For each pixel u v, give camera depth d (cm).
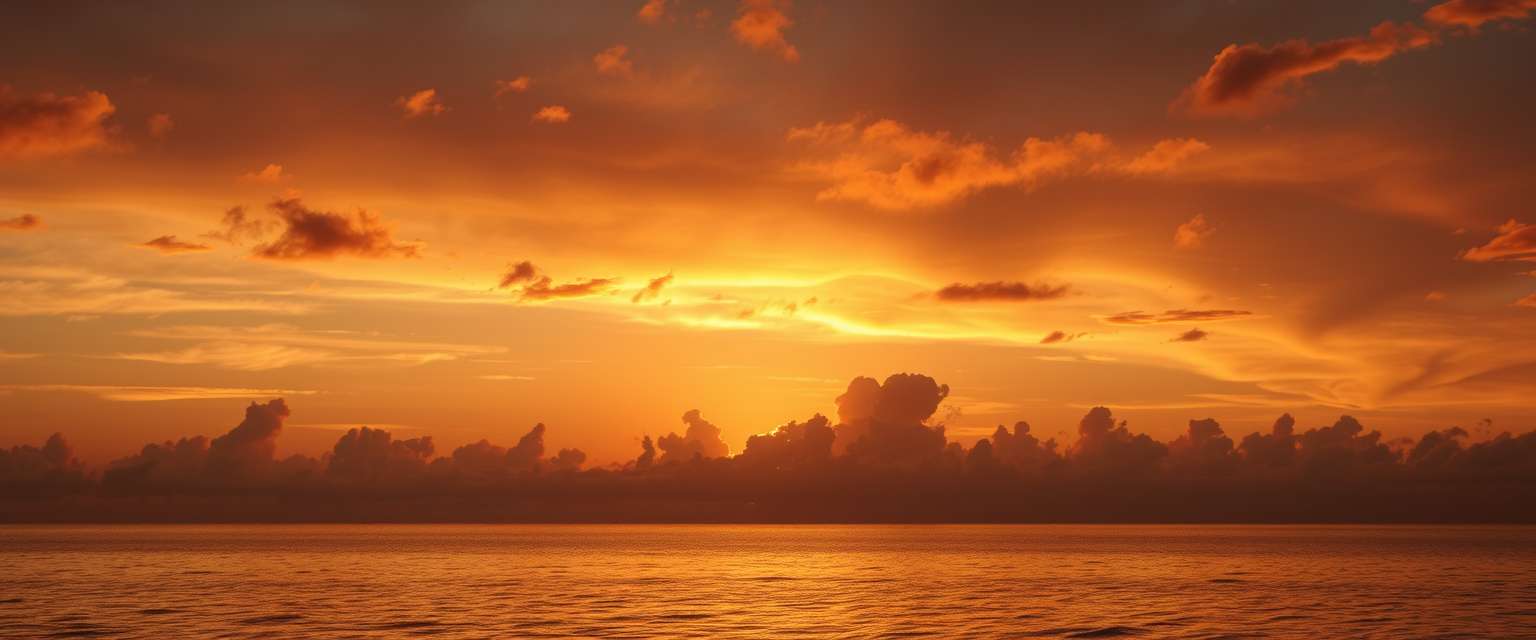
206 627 7044
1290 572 13525
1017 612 8131
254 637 6506
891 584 11444
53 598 9275
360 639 6444
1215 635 6619
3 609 8250
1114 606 8625
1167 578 12388
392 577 12512
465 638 6506
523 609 8362
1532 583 11275
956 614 7975
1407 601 9038
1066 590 10462
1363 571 13688
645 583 11581
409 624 7250
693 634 6725
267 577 12406
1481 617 7669
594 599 9369
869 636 6625
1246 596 9625
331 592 10106
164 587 10694
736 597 9600
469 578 12406
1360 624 7212
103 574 12862
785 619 7606
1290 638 6462
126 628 6988
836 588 10825
